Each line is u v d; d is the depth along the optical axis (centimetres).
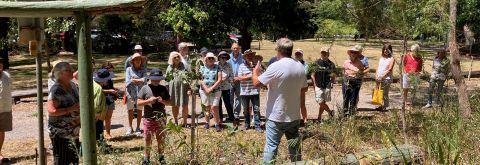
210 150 529
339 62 2338
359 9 776
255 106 917
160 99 620
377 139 636
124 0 248
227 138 554
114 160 563
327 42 934
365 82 1531
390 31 750
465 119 679
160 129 575
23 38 341
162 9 1516
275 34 1529
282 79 554
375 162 428
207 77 895
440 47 953
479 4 1866
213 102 889
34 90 1491
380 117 944
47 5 245
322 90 934
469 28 2081
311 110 1172
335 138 493
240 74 922
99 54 3134
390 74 1066
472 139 512
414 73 912
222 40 1521
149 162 551
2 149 816
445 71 1045
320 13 890
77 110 552
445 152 427
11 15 250
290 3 1468
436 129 520
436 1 693
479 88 1271
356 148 518
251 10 1471
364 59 975
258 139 802
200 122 994
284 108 559
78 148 562
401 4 692
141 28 3023
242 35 1566
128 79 895
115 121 1066
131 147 778
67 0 254
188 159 509
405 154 460
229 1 1461
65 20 1064
